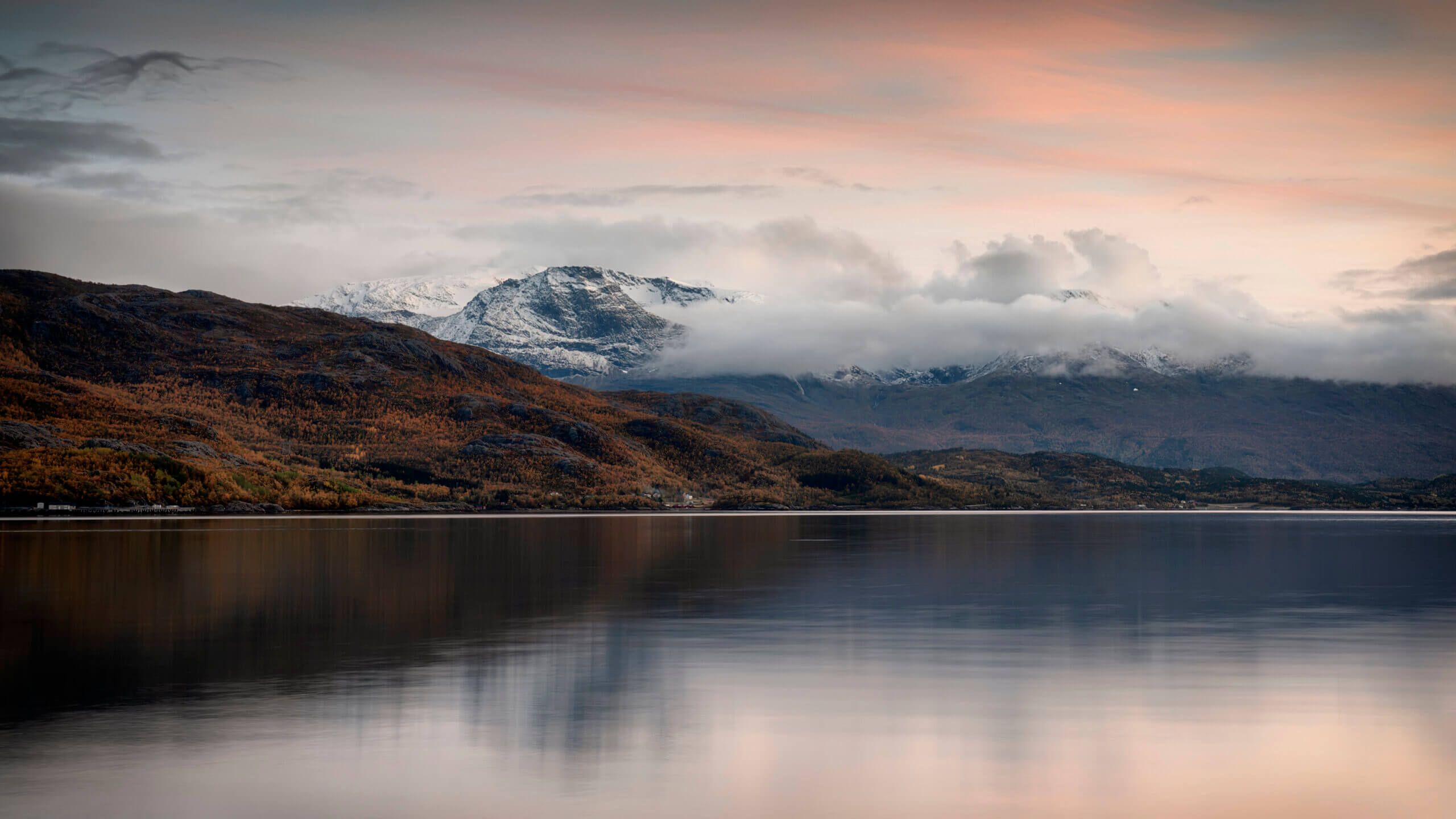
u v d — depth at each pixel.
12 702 40.03
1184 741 35.47
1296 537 180.62
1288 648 52.91
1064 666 48.03
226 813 28.38
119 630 56.62
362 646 52.53
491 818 28.19
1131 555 124.44
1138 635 57.09
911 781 31.33
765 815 28.52
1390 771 32.38
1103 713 39.22
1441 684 44.22
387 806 29.00
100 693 41.66
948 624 61.06
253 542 131.50
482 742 35.06
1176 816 28.67
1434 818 28.62
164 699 40.66
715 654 50.72
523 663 48.28
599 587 80.81
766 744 35.03
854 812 28.81
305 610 65.31
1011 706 40.16
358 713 38.75
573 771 32.16
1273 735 36.19
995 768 32.62
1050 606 70.06
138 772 31.72
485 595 74.50
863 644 53.94
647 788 30.67
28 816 28.09
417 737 35.66
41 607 65.25
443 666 47.38
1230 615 65.44
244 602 68.75
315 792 30.12
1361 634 57.84
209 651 50.72
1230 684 44.22
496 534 163.38
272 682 43.78
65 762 32.69
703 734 36.28
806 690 42.81
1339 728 37.03
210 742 34.84
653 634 56.88
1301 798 30.06
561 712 39.22
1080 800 29.81
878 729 36.94
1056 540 159.50
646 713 39.00
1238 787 30.91
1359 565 108.31
